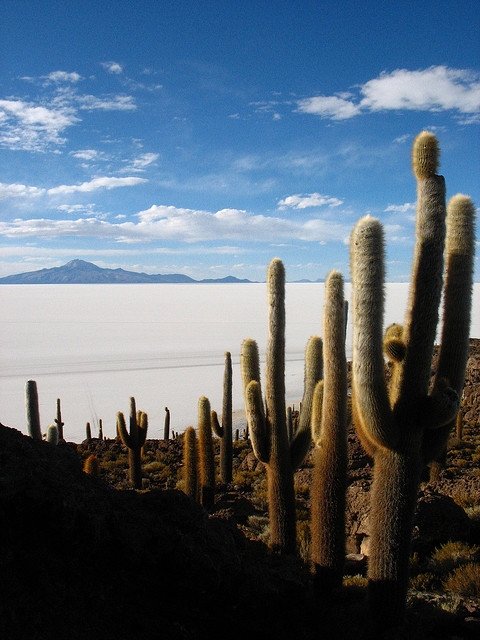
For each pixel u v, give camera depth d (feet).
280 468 22.34
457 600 18.24
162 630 11.76
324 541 17.92
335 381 18.01
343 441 18.02
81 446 71.41
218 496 38.09
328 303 18.12
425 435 16.85
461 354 16.55
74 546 12.06
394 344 16.38
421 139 16.21
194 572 12.55
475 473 42.09
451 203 16.90
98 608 11.57
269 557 16.63
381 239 15.81
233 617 13.37
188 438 31.73
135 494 14.52
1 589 10.89
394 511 15.94
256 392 22.54
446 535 24.56
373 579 16.11
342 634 14.40
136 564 12.51
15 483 12.05
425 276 16.05
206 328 361.51
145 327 365.20
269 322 22.41
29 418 33.47
